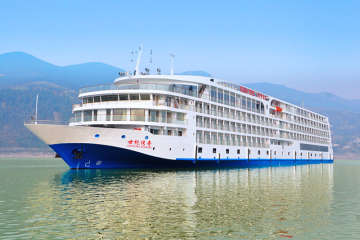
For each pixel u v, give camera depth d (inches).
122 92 1665.8
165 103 1713.8
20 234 556.7
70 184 1132.5
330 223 660.7
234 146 2289.6
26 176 1503.4
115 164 1667.1
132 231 577.0
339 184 1390.3
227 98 2272.4
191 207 770.8
